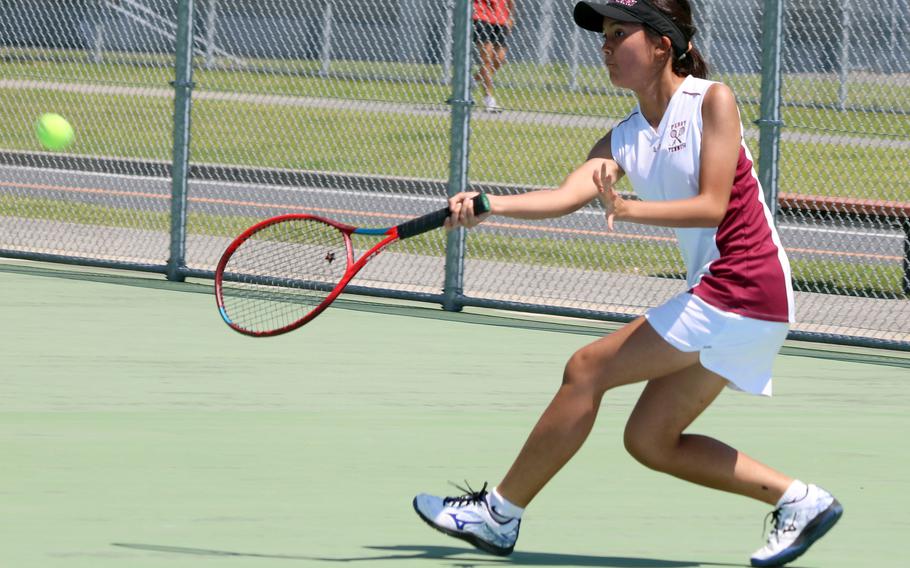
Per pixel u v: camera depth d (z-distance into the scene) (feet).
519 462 41.14
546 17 97.40
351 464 53.36
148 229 116.26
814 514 41.55
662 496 50.14
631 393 68.03
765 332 39.86
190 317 84.94
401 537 44.29
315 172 121.08
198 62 122.01
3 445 54.39
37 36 121.49
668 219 38.58
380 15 104.58
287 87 111.86
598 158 41.96
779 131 82.43
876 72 92.07
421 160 127.95
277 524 45.24
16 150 132.98
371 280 96.17
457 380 69.97
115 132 143.43
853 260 106.11
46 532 43.55
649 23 40.04
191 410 61.46
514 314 92.02
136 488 49.01
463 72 88.94
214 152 138.10
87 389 64.95
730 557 43.27
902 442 59.82
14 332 78.64
